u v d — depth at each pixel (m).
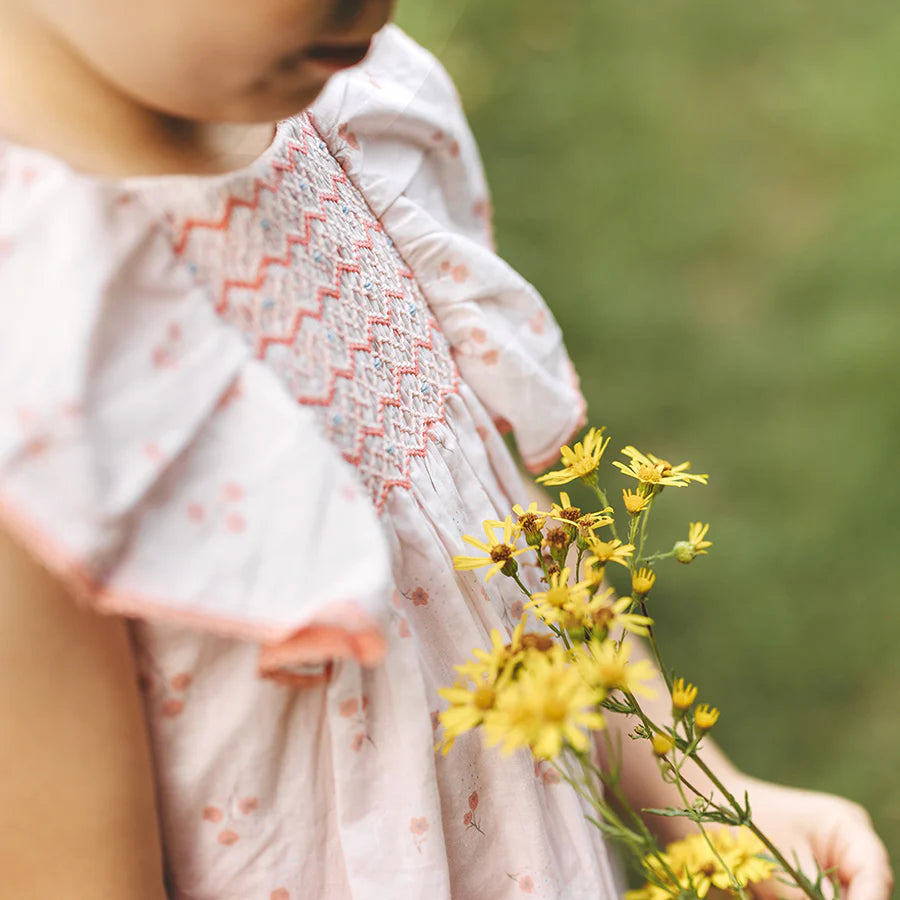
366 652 0.40
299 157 0.46
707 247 1.67
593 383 1.50
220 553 0.40
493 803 0.47
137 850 0.42
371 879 0.44
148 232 0.41
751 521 1.32
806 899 0.54
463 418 0.50
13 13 0.40
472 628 0.47
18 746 0.40
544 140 1.84
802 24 2.05
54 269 0.39
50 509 0.38
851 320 1.52
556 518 0.47
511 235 1.68
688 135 1.85
